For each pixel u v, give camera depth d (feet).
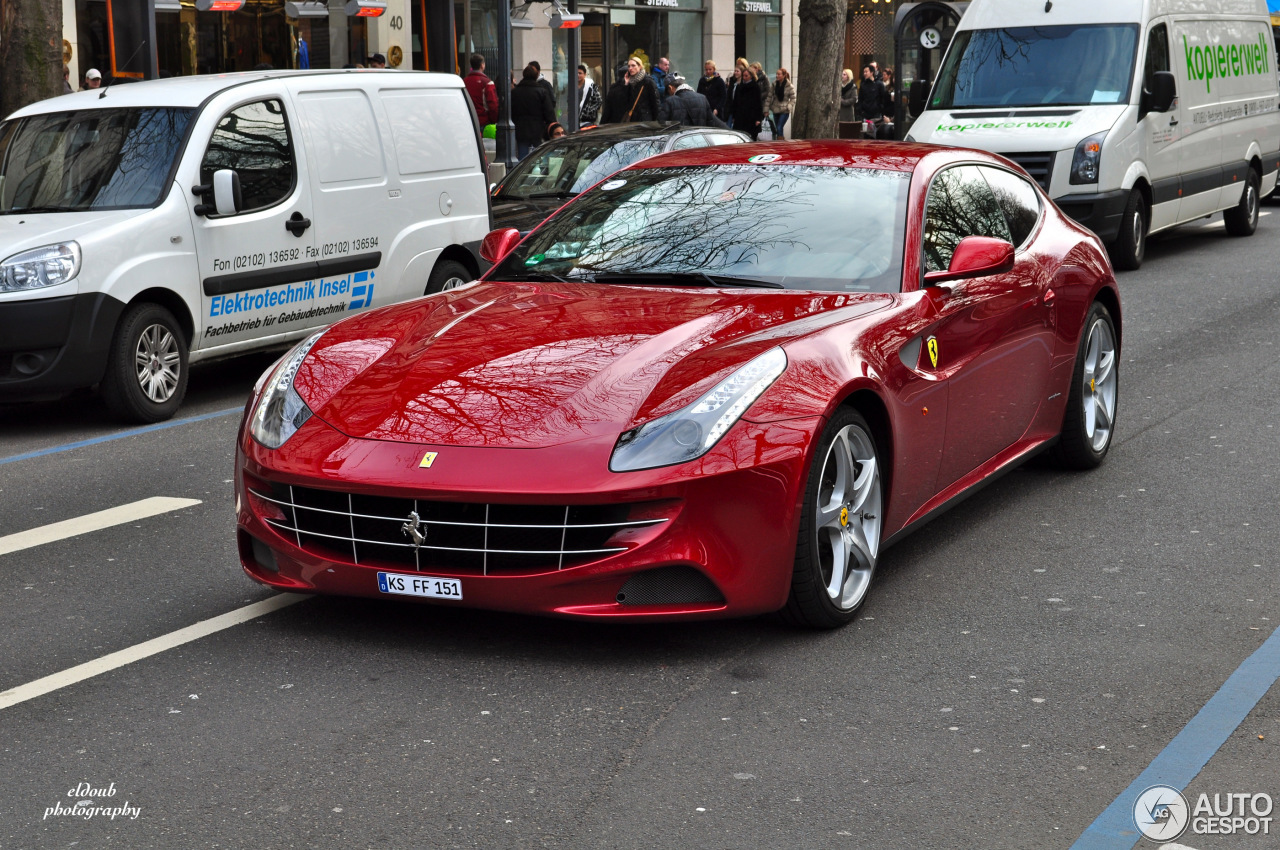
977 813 11.31
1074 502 20.72
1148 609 16.15
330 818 11.31
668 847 10.80
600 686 13.96
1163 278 44.78
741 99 81.05
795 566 14.67
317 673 14.39
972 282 18.37
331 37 74.64
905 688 13.87
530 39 87.10
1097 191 44.19
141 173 28.30
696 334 15.42
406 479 14.08
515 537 14.07
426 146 33.65
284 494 15.10
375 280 32.14
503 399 14.62
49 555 18.88
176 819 11.32
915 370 16.51
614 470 13.79
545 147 43.68
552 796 11.66
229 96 29.35
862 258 17.30
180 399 28.48
